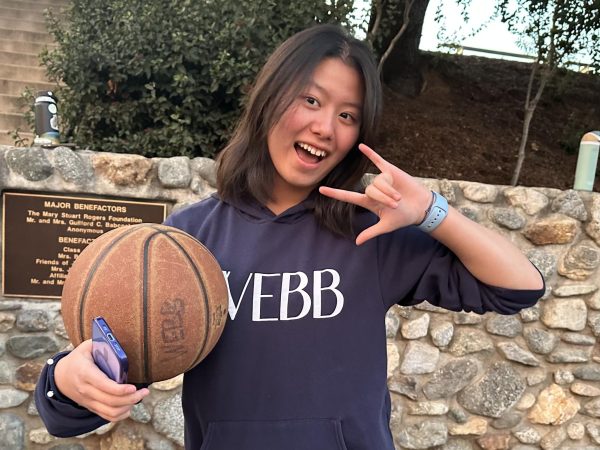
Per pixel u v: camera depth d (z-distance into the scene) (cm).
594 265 355
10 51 824
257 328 134
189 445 144
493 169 615
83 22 464
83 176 310
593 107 781
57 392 114
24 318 311
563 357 360
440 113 705
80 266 130
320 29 138
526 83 800
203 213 156
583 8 538
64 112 489
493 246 128
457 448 359
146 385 134
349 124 138
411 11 694
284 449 129
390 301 143
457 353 353
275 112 134
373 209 124
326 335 134
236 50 444
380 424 136
